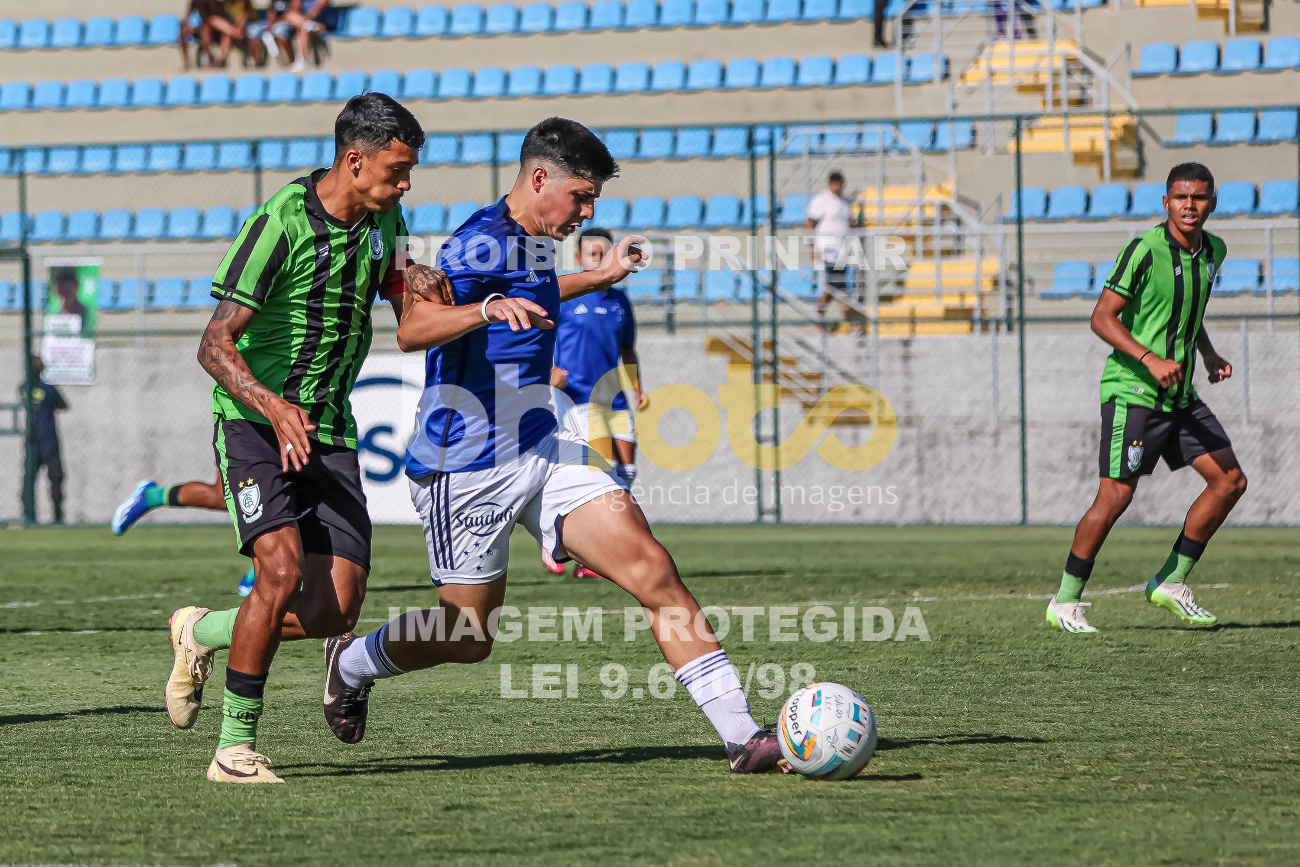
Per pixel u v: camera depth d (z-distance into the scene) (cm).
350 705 1706
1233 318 5694
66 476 6656
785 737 1513
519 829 1312
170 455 6600
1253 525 5628
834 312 6350
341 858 1218
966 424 5831
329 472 1576
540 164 1566
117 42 9131
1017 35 7856
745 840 1264
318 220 1533
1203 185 2552
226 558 4741
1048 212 7025
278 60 8850
